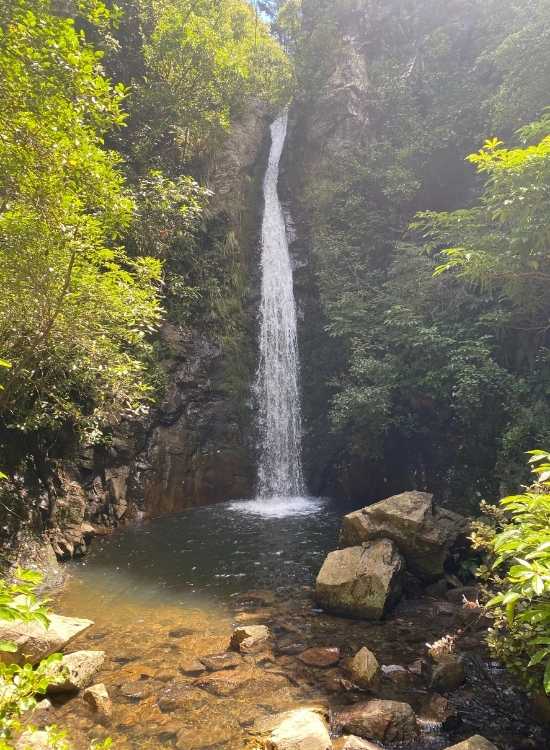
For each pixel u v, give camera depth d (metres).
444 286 11.48
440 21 17.98
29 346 7.16
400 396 11.63
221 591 7.24
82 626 5.48
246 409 14.34
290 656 5.33
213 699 4.54
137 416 11.72
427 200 15.91
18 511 8.16
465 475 9.82
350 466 13.67
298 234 18.52
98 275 7.49
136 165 14.82
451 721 4.16
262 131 21.48
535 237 7.30
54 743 2.65
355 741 3.83
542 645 3.71
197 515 11.80
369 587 6.34
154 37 15.51
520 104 11.72
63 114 5.75
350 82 18.84
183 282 13.98
